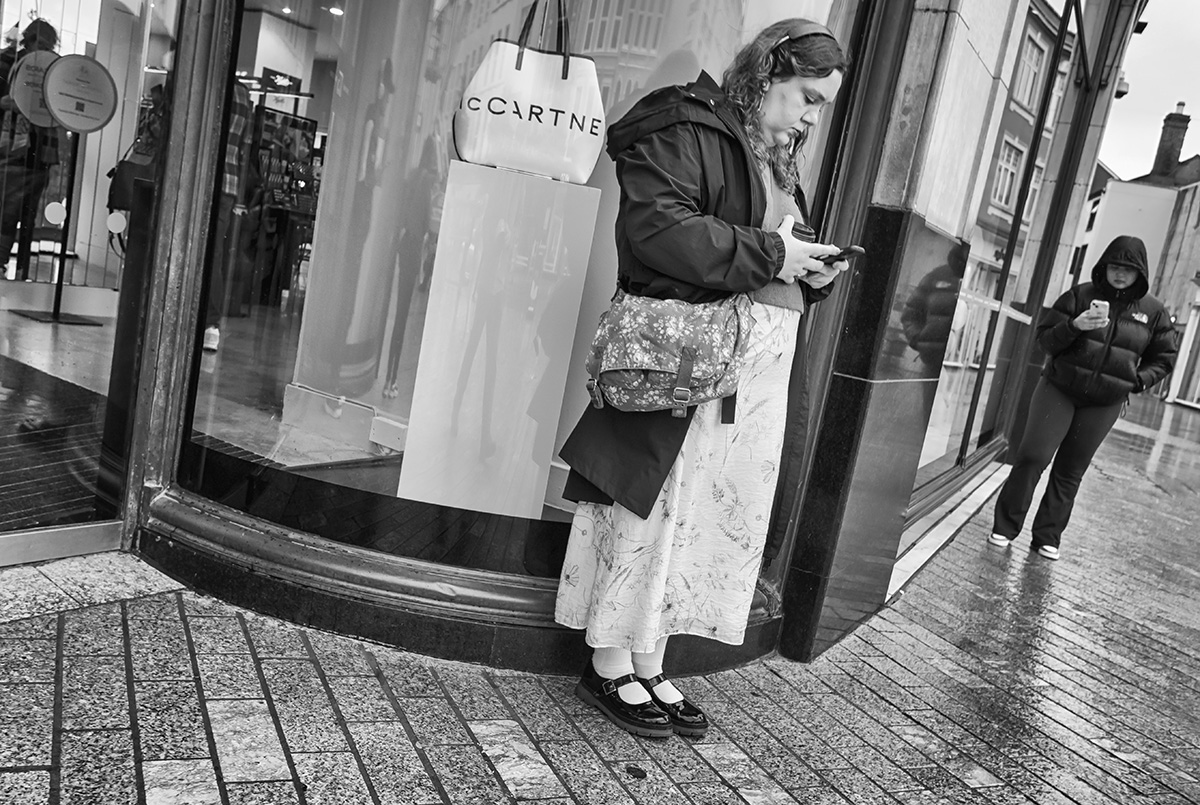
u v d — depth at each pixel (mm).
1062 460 5754
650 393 2232
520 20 2553
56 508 2760
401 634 2674
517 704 2547
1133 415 20344
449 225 2635
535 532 2777
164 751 1982
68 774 1842
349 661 2566
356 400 2740
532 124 2580
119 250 2717
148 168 2725
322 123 2689
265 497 2807
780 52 2346
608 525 2494
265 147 2738
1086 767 2924
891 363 3225
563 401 2732
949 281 3619
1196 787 2930
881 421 3275
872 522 3510
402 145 2646
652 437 2348
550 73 2570
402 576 2695
